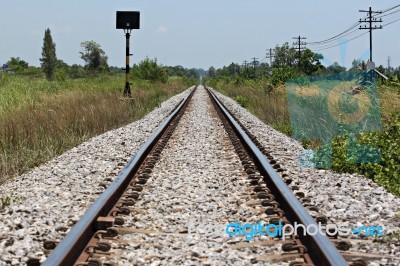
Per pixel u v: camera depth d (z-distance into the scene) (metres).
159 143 12.55
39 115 14.07
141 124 17.70
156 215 6.40
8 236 5.37
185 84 88.25
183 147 12.54
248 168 9.09
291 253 4.92
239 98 34.94
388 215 6.31
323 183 8.24
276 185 7.08
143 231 5.67
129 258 4.83
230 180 8.47
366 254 4.86
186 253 5.02
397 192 8.27
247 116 22.11
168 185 8.11
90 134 14.95
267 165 8.64
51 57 119.81
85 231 5.14
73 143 13.02
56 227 5.71
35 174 8.98
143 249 5.13
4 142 11.16
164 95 40.72
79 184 8.25
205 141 13.69
